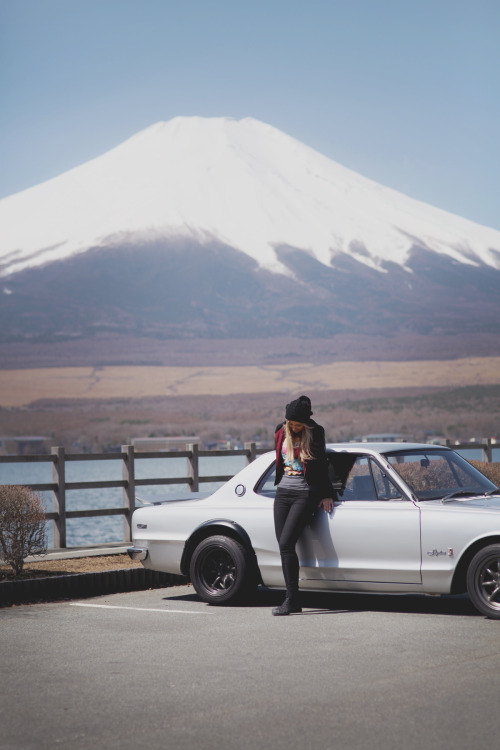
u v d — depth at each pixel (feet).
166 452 49.11
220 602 31.19
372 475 29.66
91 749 16.70
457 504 28.63
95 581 34.96
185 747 16.71
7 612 30.78
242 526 31.04
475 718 17.99
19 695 20.18
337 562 29.35
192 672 21.86
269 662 22.68
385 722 17.83
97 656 23.76
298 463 29.30
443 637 25.22
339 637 25.48
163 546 32.50
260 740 16.99
